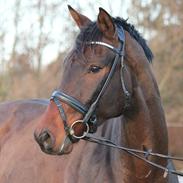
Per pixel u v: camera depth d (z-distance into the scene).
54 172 4.85
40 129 4.03
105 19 4.12
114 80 4.11
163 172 4.44
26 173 5.13
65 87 4.06
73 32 19.97
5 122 5.85
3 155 5.57
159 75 20.75
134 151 4.24
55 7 20.83
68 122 4.03
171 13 20.27
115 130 4.53
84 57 4.05
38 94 21.31
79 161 4.66
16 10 20.92
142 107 4.27
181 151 11.96
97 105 4.07
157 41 20.44
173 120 21.20
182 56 20.84
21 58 21.44
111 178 4.43
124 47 4.23
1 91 21.20
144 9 19.52
